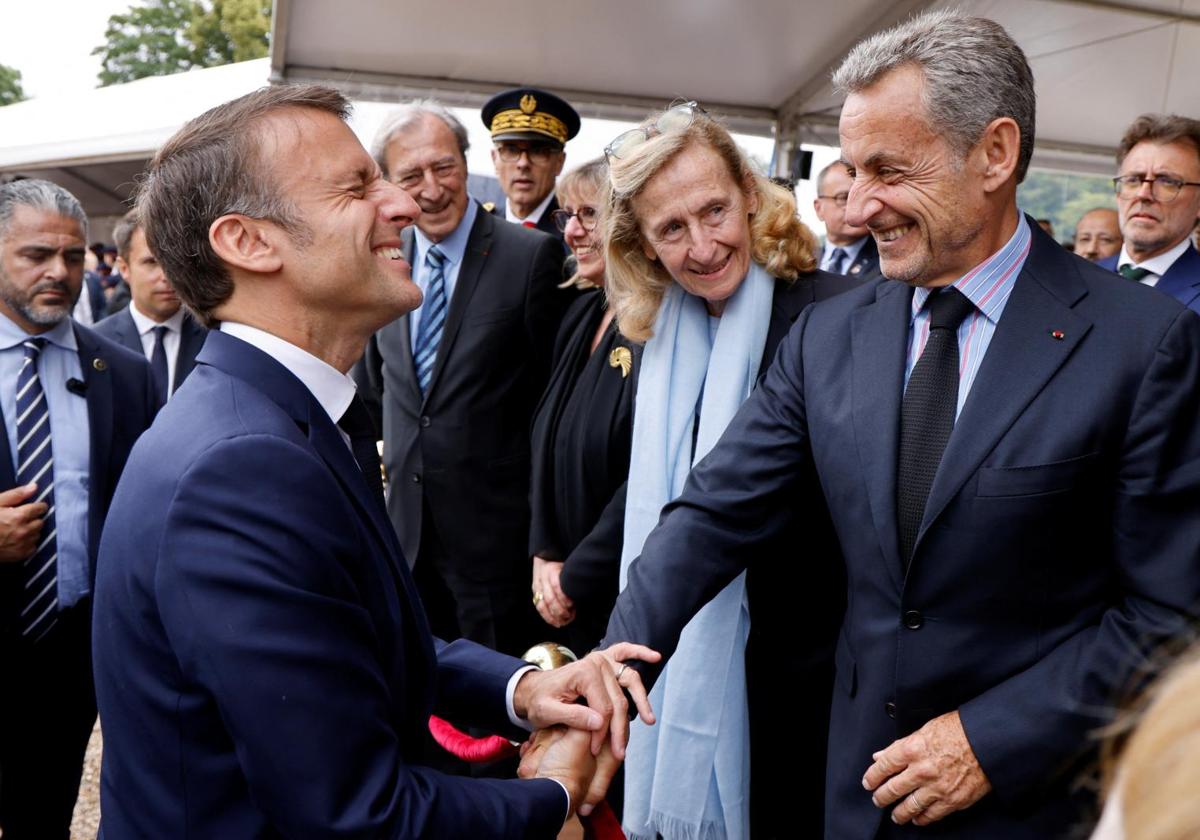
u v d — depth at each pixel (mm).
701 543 1690
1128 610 1287
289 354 1162
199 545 951
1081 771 1275
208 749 995
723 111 6141
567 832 1474
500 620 2928
